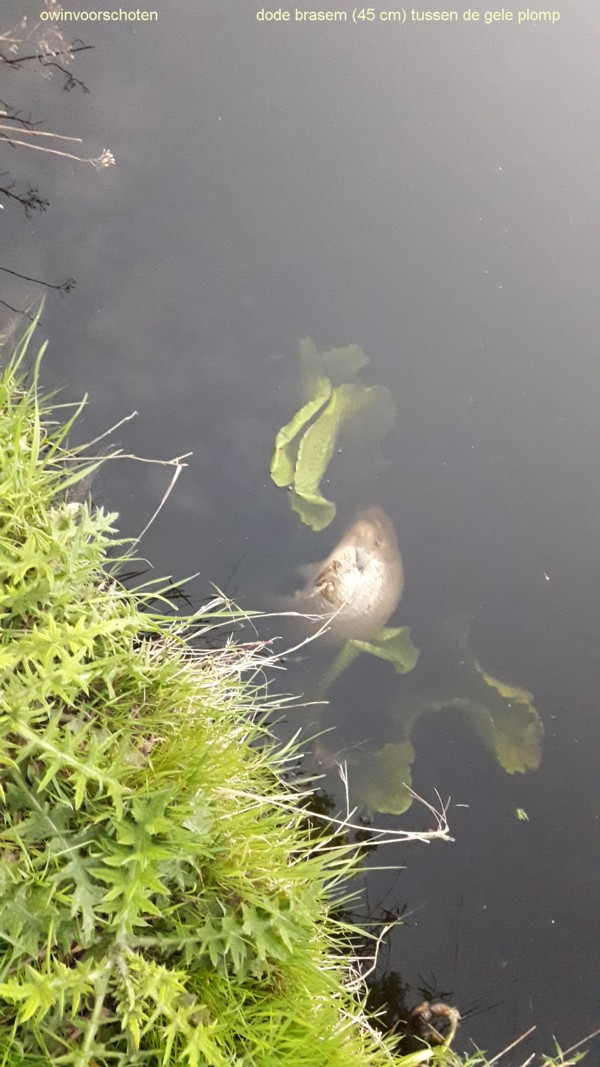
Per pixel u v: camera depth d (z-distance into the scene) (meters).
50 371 2.31
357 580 2.48
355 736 2.38
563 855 2.37
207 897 1.53
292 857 1.91
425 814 2.33
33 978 1.26
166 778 1.60
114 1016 1.39
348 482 2.62
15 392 2.08
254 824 1.67
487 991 2.16
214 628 2.26
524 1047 2.13
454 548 2.63
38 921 1.32
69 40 2.62
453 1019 2.07
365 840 2.26
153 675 1.74
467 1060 1.94
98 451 2.30
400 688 2.47
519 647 2.58
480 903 2.26
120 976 1.36
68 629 1.46
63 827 1.40
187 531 2.34
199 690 1.85
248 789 1.80
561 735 2.51
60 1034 1.36
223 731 1.81
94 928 1.37
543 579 2.66
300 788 2.25
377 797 2.32
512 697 2.52
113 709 1.64
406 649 2.50
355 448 2.65
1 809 1.41
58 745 1.38
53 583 1.53
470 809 2.37
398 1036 1.94
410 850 2.27
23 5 2.56
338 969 1.87
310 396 2.56
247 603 2.34
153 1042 1.41
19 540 1.59
